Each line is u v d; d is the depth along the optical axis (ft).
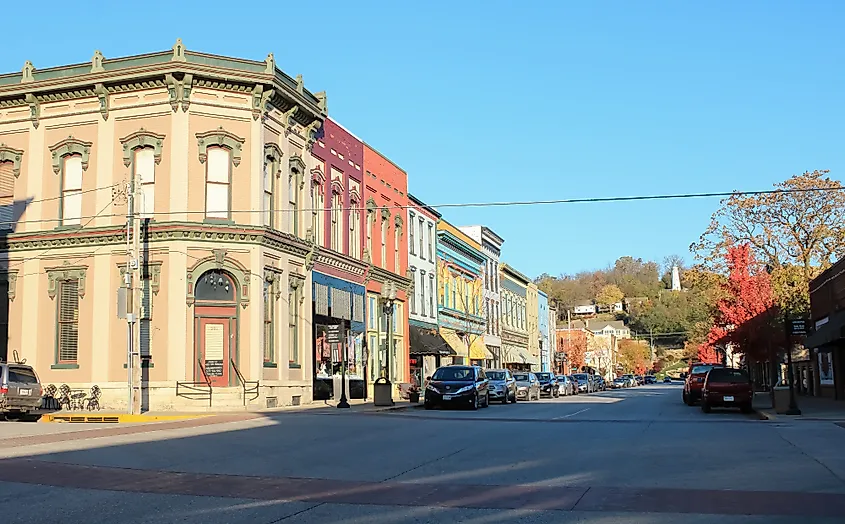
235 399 103.86
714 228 175.22
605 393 217.97
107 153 107.76
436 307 185.78
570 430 73.10
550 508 33.53
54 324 108.47
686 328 469.98
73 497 35.91
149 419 90.17
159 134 105.81
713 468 45.78
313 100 123.65
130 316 94.43
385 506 34.12
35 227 110.63
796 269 168.86
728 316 164.66
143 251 104.06
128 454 52.29
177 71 103.81
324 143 129.29
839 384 133.08
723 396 103.91
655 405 130.93
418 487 39.24
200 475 43.16
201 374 103.71
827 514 31.83
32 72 111.14
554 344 341.21
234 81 106.42
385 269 154.51
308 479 41.98
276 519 31.17
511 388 141.49
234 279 106.01
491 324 235.20
